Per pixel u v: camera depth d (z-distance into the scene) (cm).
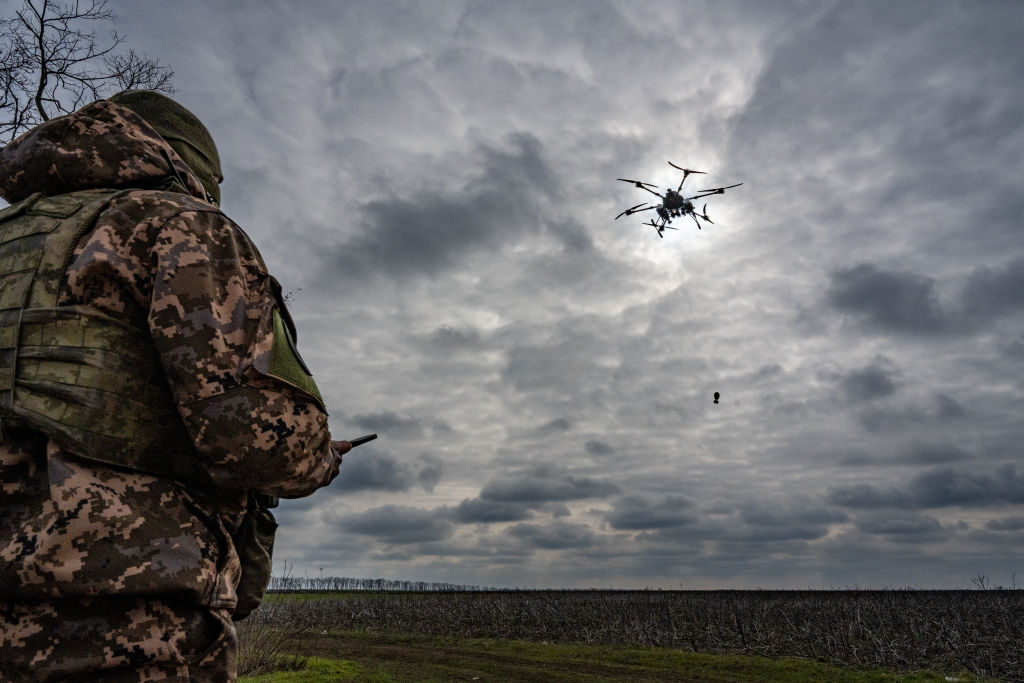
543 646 1489
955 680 1045
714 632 1652
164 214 147
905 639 1376
